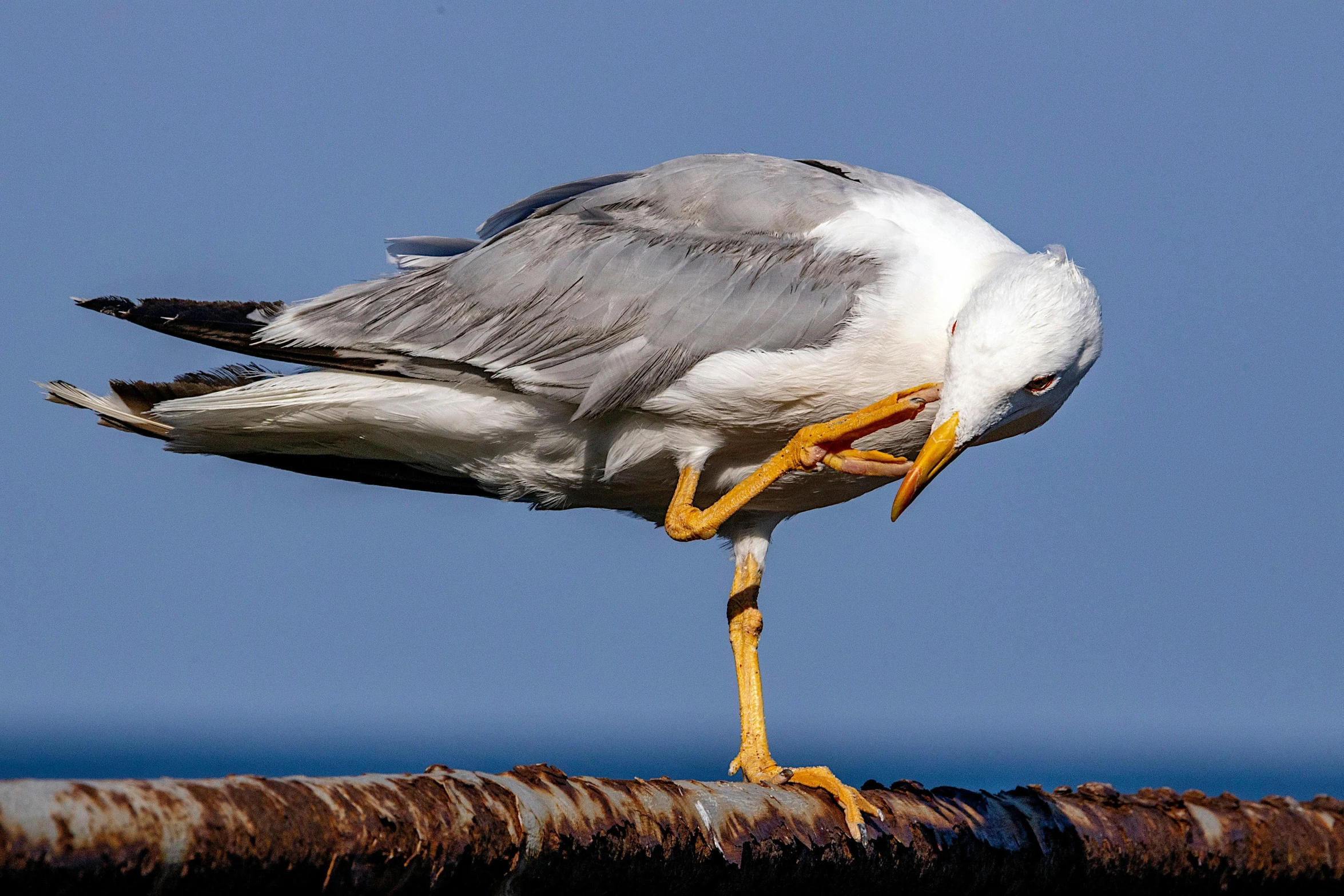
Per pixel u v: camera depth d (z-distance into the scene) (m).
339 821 5.22
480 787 5.92
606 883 6.48
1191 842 9.16
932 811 8.14
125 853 4.46
